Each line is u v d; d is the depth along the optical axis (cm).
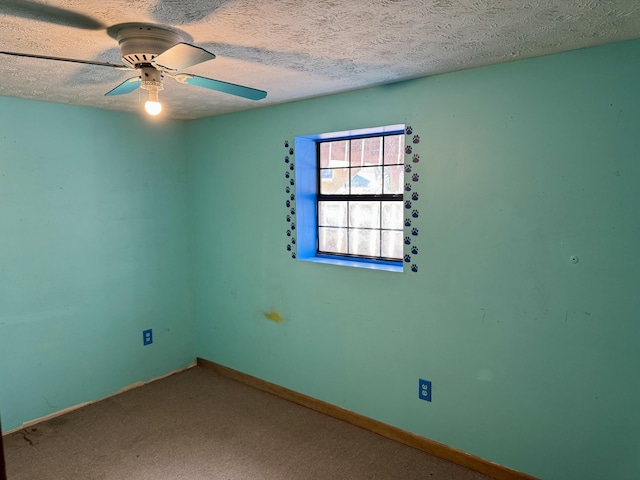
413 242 247
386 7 136
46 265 289
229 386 347
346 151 293
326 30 156
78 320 307
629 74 180
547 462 218
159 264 353
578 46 184
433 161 234
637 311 188
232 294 349
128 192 329
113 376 330
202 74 218
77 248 303
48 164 285
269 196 313
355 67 209
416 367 255
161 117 344
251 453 258
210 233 359
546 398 214
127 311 335
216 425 289
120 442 270
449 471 240
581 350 203
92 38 160
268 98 277
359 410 285
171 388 343
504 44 178
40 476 239
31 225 280
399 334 259
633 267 187
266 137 309
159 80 161
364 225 289
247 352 346
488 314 227
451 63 205
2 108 263
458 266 233
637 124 180
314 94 268
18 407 283
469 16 145
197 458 254
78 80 222
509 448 228
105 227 317
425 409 255
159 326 357
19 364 281
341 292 282
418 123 237
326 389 300
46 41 163
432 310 245
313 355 304
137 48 151
